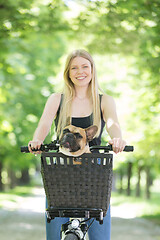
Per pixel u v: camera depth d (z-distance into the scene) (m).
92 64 3.89
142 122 17.08
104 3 12.12
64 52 21.55
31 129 22.36
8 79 18.31
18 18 12.16
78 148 3.18
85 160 3.20
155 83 15.05
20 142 22.00
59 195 3.25
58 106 3.92
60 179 3.23
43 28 13.24
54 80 21.94
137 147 17.69
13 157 30.36
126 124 17.36
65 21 13.35
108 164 3.19
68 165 3.21
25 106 20.72
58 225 3.71
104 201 3.23
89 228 3.77
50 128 3.92
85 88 3.90
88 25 13.54
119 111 17.84
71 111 3.85
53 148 3.50
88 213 3.23
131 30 13.39
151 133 16.73
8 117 19.00
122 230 14.34
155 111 16.12
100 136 3.89
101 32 13.88
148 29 12.92
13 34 13.34
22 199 33.62
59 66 22.45
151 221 18.34
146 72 15.80
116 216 20.56
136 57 15.62
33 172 73.00
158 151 17.64
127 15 12.30
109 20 12.89
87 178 3.21
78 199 3.23
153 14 11.89
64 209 3.25
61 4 12.50
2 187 40.56
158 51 14.16
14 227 14.50
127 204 29.23
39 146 3.50
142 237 12.48
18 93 19.69
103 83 20.39
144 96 15.98
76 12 12.98
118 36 14.06
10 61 17.16
